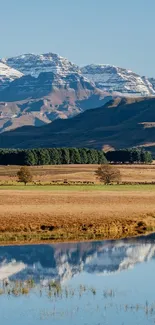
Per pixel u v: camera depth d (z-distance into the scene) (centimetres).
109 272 7694
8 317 5819
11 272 7644
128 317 5831
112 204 13550
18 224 10088
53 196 15675
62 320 5738
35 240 9544
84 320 5750
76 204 13375
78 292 6675
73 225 10350
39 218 10669
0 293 6588
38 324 5625
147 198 15388
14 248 8994
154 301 6369
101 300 6397
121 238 10000
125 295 6600
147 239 9938
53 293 6612
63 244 9369
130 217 11319
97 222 10644
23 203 13462
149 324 5638
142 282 7169
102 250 9056
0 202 13662
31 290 6738
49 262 8181
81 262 8250
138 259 8475
